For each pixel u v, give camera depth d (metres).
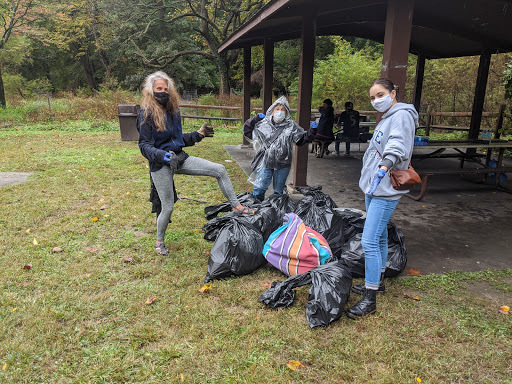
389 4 3.63
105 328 2.58
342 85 16.81
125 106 10.95
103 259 3.60
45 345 2.40
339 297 2.67
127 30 28.98
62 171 7.09
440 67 14.82
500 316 2.79
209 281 3.24
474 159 8.77
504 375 2.23
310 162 8.94
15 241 3.96
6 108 17.58
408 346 2.47
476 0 5.28
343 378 2.19
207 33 24.52
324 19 6.44
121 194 5.70
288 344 2.47
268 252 3.40
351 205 5.48
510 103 8.86
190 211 5.02
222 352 2.38
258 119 4.45
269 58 8.52
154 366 2.24
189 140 3.62
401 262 3.33
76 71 41.00
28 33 22.84
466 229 4.63
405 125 2.55
